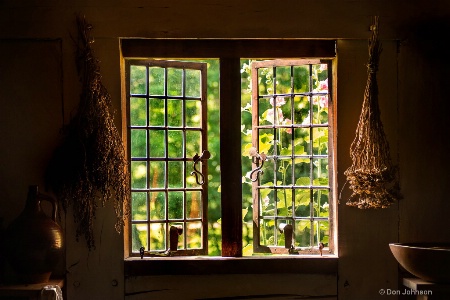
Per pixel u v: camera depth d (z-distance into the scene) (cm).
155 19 348
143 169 362
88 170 323
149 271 345
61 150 328
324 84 370
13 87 344
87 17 346
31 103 344
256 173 378
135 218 360
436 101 358
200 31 349
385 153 344
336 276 352
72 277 343
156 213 364
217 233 482
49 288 301
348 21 354
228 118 358
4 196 343
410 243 347
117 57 346
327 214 368
